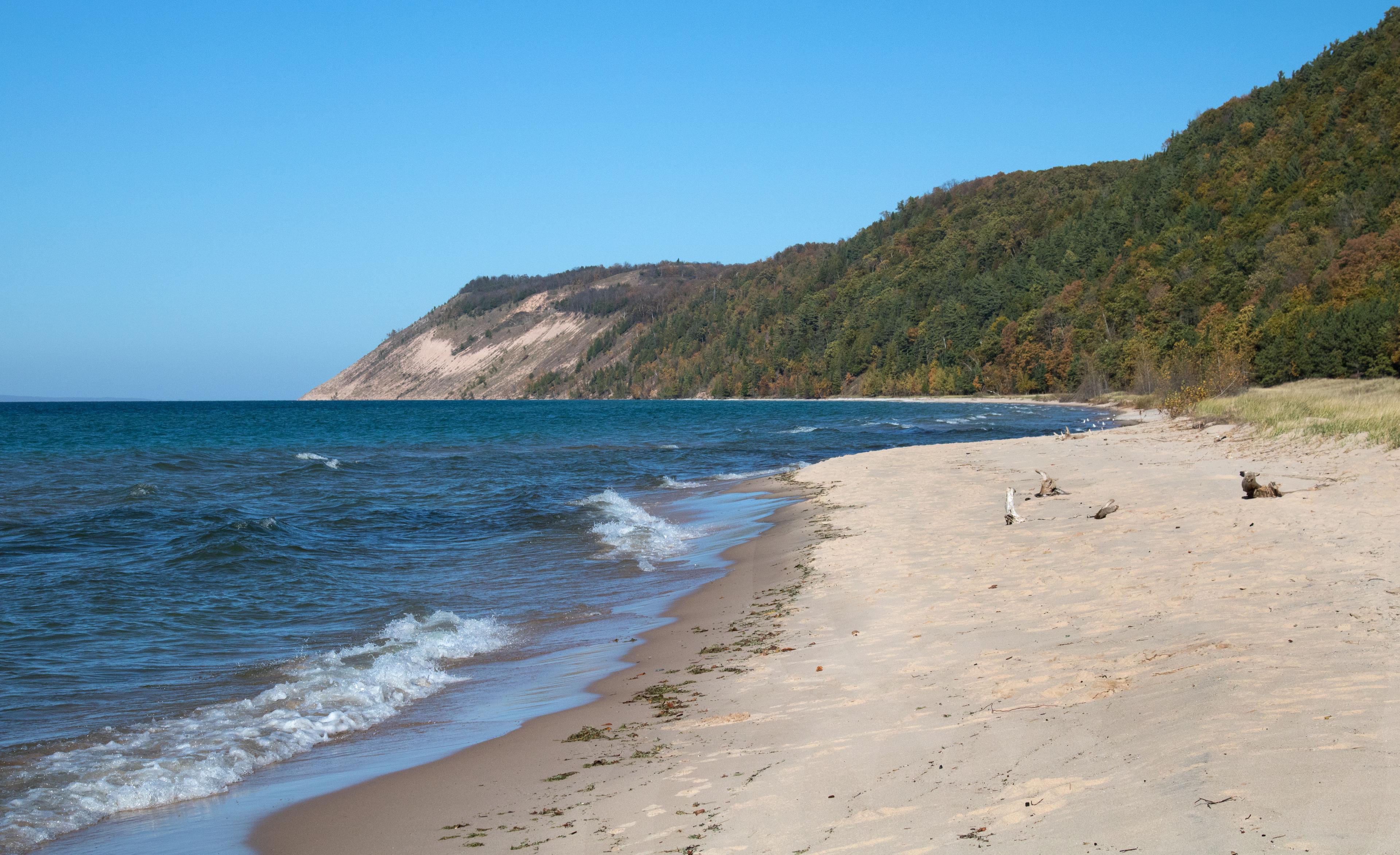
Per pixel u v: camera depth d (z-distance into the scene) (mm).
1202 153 130625
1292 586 8164
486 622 10562
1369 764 4051
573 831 4754
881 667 7297
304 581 13055
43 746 6570
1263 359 71188
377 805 5453
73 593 12125
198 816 5430
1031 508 15805
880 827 4262
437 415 105938
